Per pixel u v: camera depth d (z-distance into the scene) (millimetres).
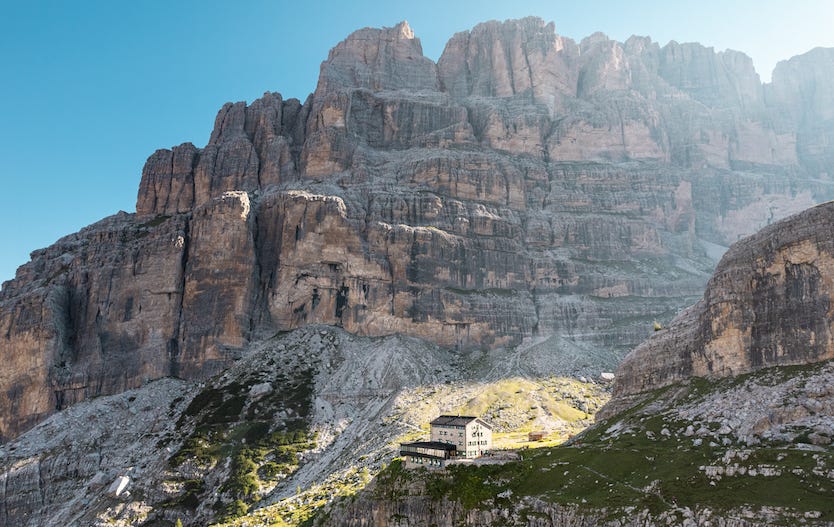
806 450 140375
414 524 188750
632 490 153000
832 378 160125
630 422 196375
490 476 186625
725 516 130375
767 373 176875
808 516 121250
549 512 159750
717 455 153875
